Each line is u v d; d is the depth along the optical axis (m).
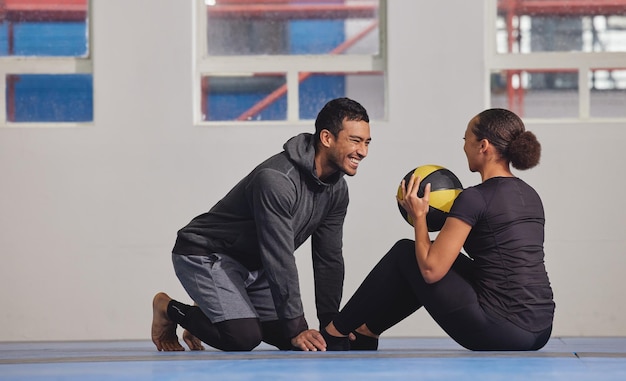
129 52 6.83
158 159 6.80
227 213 4.48
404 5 6.79
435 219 4.03
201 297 4.43
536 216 4.00
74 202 6.80
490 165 4.05
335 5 7.04
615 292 6.71
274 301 4.23
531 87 7.01
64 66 7.02
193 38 6.86
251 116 7.01
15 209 6.80
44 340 6.73
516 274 3.92
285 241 4.16
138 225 6.79
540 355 3.76
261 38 7.05
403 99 6.77
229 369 3.31
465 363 3.46
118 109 6.81
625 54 6.99
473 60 6.77
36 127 6.83
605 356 3.72
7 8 7.07
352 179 6.75
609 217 6.74
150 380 3.00
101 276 6.77
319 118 4.25
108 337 6.75
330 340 4.29
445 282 3.92
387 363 3.48
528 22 7.02
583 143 6.77
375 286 4.17
